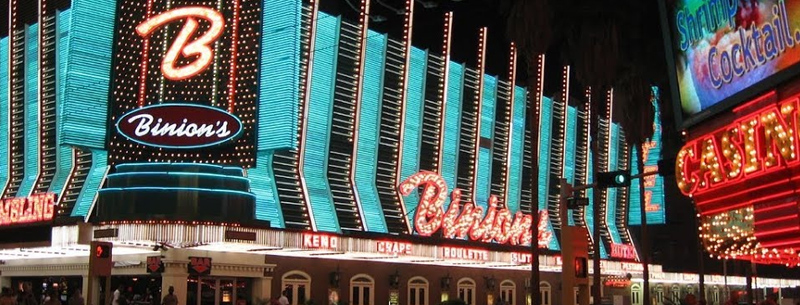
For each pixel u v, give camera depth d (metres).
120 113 41.97
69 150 47.84
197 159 41.06
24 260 49.28
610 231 71.81
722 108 23.55
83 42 43.06
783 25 19.94
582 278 25.53
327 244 43.75
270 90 42.72
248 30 42.75
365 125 51.47
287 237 42.00
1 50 54.06
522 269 61.06
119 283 44.31
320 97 49.06
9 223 42.06
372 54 52.41
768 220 21.64
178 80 42.22
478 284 58.47
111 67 42.94
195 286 42.06
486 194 59.03
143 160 41.12
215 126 41.28
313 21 48.50
